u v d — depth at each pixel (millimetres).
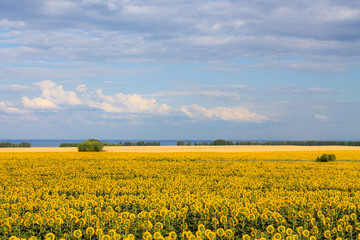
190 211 15250
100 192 19859
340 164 37156
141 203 15844
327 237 11773
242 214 13273
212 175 27484
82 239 11875
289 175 27734
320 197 16828
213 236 11414
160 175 27375
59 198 17219
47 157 45281
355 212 14852
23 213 14664
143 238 11586
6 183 21344
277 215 13156
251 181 23156
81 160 42094
